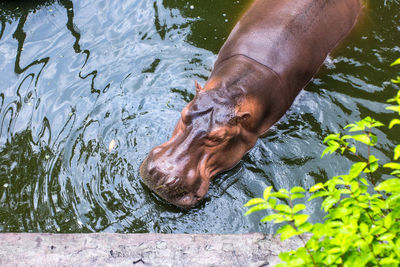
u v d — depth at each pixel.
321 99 7.49
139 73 8.07
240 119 6.09
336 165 6.50
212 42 8.70
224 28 8.99
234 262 4.22
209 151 6.00
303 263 2.77
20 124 7.26
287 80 7.09
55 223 5.89
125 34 8.90
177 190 5.77
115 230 5.78
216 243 4.39
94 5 9.59
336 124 7.13
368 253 2.64
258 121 6.74
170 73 8.06
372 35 8.69
